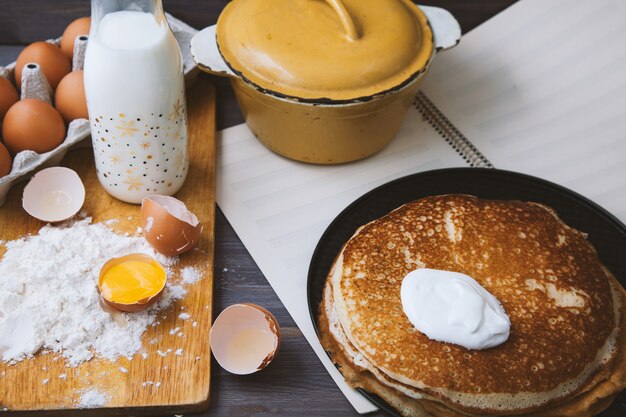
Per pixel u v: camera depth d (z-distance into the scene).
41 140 0.72
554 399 0.62
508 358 0.62
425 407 0.62
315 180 0.79
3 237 0.71
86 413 0.63
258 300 0.70
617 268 0.71
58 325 0.65
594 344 0.64
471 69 0.88
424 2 0.88
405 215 0.70
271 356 0.64
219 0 0.86
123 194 0.73
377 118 0.75
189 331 0.67
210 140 0.80
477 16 0.89
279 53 0.71
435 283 0.64
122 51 0.65
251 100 0.75
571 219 0.74
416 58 0.74
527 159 0.82
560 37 0.87
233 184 0.78
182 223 0.68
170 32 0.68
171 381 0.64
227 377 0.66
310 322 0.69
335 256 0.71
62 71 0.78
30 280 0.67
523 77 0.87
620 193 0.79
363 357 0.64
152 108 0.68
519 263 0.67
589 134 0.83
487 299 0.64
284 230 0.75
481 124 0.84
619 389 0.63
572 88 0.85
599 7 0.87
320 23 0.73
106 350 0.65
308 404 0.65
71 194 0.73
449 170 0.77
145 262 0.68
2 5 0.85
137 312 0.67
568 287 0.66
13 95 0.76
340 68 0.71
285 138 0.77
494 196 0.76
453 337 0.62
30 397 0.62
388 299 0.65
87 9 0.86
